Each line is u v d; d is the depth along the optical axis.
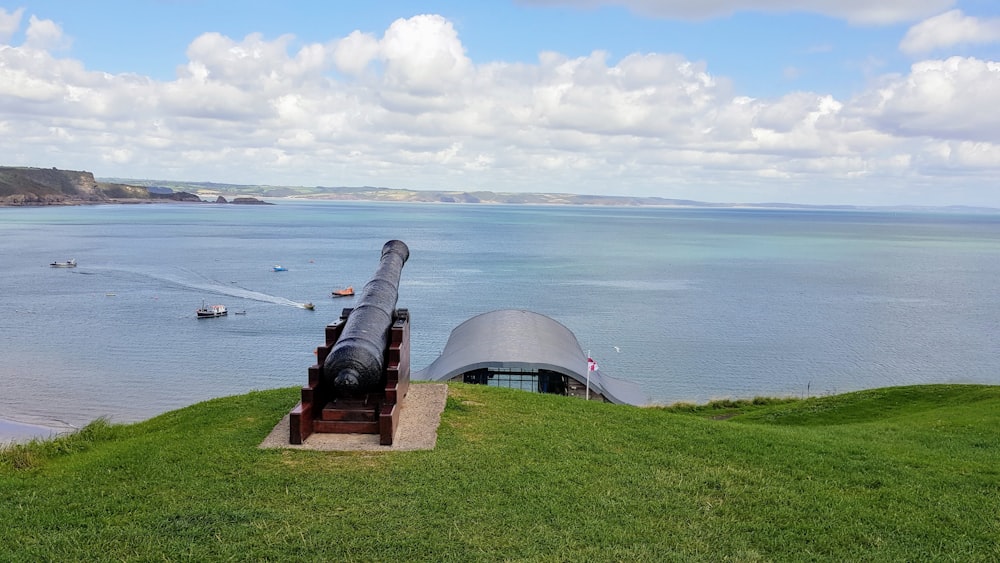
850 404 28.78
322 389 13.59
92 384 47.44
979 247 195.88
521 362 34.31
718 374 51.97
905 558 8.69
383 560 8.30
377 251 150.12
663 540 9.02
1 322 67.56
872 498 10.66
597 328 68.50
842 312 80.62
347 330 13.70
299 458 11.78
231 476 10.88
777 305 85.00
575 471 11.45
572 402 17.22
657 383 49.09
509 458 12.00
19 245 146.12
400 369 14.25
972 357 58.97
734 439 13.95
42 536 8.74
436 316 74.56
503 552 8.54
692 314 77.50
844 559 8.65
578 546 8.80
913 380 51.72
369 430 13.22
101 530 8.93
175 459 11.67
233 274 108.19
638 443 13.36
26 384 46.91
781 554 8.75
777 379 51.06
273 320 71.88
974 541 9.20
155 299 83.06
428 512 9.60
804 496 10.68
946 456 13.87
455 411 15.08
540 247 174.00
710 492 10.77
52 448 12.68
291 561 8.23
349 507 9.73
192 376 50.00
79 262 118.12
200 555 8.30
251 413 14.89
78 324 67.56
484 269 121.94
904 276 118.81
